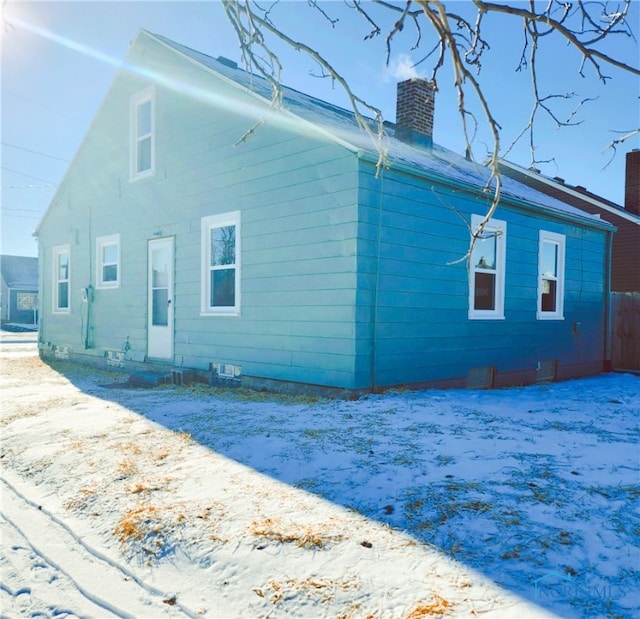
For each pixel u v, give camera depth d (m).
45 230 14.78
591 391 8.48
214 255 9.16
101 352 12.30
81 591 2.76
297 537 2.94
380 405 6.27
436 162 9.18
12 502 3.96
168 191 10.11
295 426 5.37
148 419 6.05
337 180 7.03
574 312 11.52
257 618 2.39
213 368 9.09
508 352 9.66
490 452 4.30
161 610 2.55
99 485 4.00
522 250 9.97
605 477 3.69
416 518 3.12
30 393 8.32
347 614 2.31
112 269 12.10
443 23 2.02
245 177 8.41
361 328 6.89
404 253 7.49
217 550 2.92
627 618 2.16
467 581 2.46
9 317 43.16
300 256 7.52
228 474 4.04
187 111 9.62
